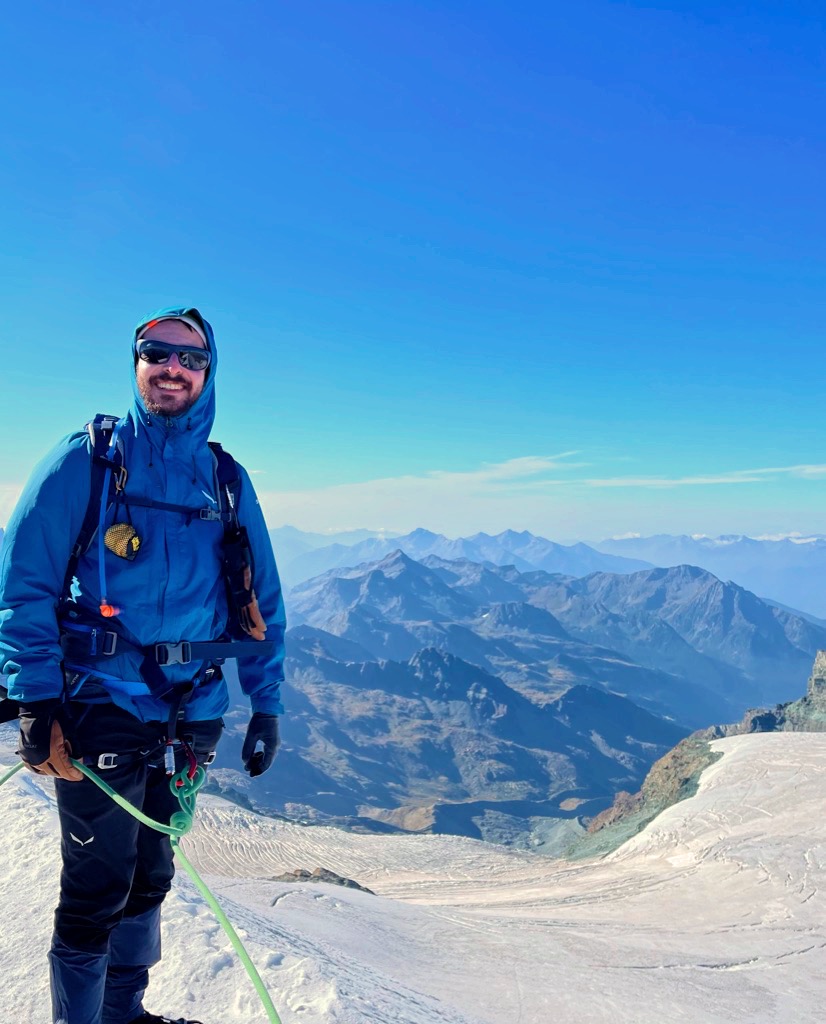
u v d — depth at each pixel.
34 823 6.64
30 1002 4.18
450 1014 7.68
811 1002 19.69
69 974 2.97
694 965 22.28
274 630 3.45
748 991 19.95
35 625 2.78
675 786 78.31
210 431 3.24
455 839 87.44
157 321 3.15
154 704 2.95
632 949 22.92
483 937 19.17
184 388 3.11
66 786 2.91
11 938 4.86
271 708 3.42
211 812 88.12
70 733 2.81
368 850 80.12
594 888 48.47
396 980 9.63
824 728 114.31
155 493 3.05
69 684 2.87
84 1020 2.96
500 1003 12.52
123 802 2.83
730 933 32.12
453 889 59.34
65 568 2.91
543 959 17.75
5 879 5.74
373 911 18.80
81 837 2.92
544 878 58.69
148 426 3.12
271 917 10.98
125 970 3.31
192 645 3.04
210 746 3.22
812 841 49.44
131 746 2.90
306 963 4.88
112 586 2.92
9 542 2.85
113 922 3.06
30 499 2.88
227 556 3.23
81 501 2.95
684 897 42.47
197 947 4.95
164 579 2.97
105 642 2.88
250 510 3.38
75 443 3.02
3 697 2.85
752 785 65.56
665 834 59.97
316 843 80.94
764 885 42.53
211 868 71.25
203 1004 4.35
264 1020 4.16
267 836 82.38
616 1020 13.61
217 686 3.21
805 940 29.95
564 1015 12.80
